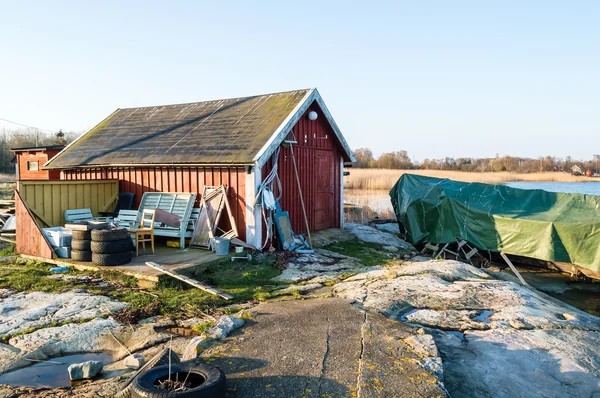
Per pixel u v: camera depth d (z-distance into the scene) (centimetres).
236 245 1053
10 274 891
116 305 715
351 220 1772
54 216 1117
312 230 1375
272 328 588
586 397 462
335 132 1431
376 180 3672
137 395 384
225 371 462
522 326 632
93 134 1539
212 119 1355
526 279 1084
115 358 557
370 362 478
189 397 375
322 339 546
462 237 1176
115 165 1273
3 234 1166
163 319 668
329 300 730
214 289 785
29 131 4803
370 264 1074
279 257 1065
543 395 461
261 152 1062
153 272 847
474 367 506
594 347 575
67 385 486
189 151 1195
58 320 652
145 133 1415
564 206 1090
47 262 985
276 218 1150
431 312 678
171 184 1220
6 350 558
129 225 1169
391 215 1920
